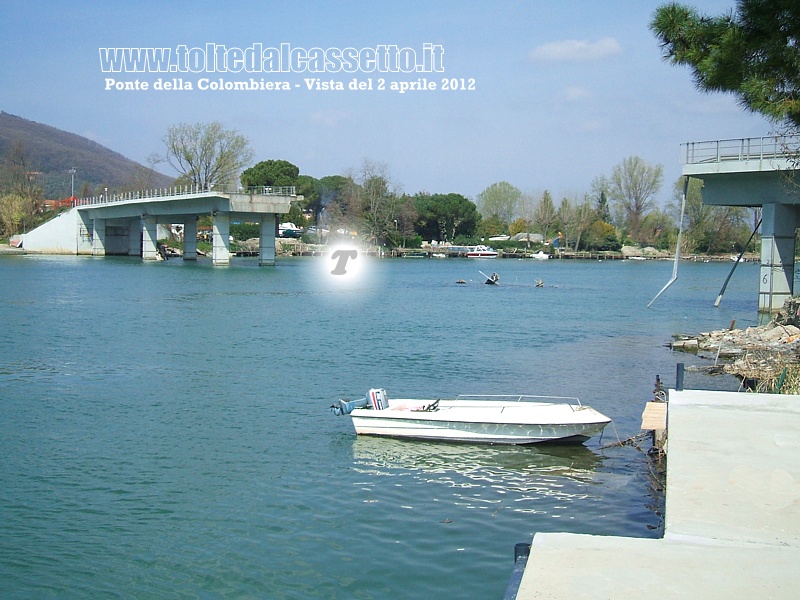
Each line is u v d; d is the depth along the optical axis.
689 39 24.69
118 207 144.00
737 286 99.12
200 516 16.80
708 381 32.03
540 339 46.72
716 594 7.11
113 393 29.41
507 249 195.50
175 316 56.16
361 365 36.28
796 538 8.54
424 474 19.88
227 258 121.19
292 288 85.56
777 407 15.53
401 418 22.98
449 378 33.25
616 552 8.17
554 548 8.30
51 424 24.66
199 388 30.47
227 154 148.00
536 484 19.16
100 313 57.19
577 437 22.38
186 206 127.12
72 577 13.93
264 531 16.02
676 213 168.38
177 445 22.33
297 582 13.73
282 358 38.03
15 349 39.91
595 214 196.50
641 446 22.28
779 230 53.50
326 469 20.22
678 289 92.88
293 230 194.88
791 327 42.56
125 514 16.94
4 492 18.23
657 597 7.04
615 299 77.25
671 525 8.91
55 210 189.88
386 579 13.86
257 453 21.59
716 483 10.36
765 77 23.73
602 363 37.69
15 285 80.50
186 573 14.09
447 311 63.84
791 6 22.83
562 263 174.25
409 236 191.62
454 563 14.55
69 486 18.70
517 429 22.31
